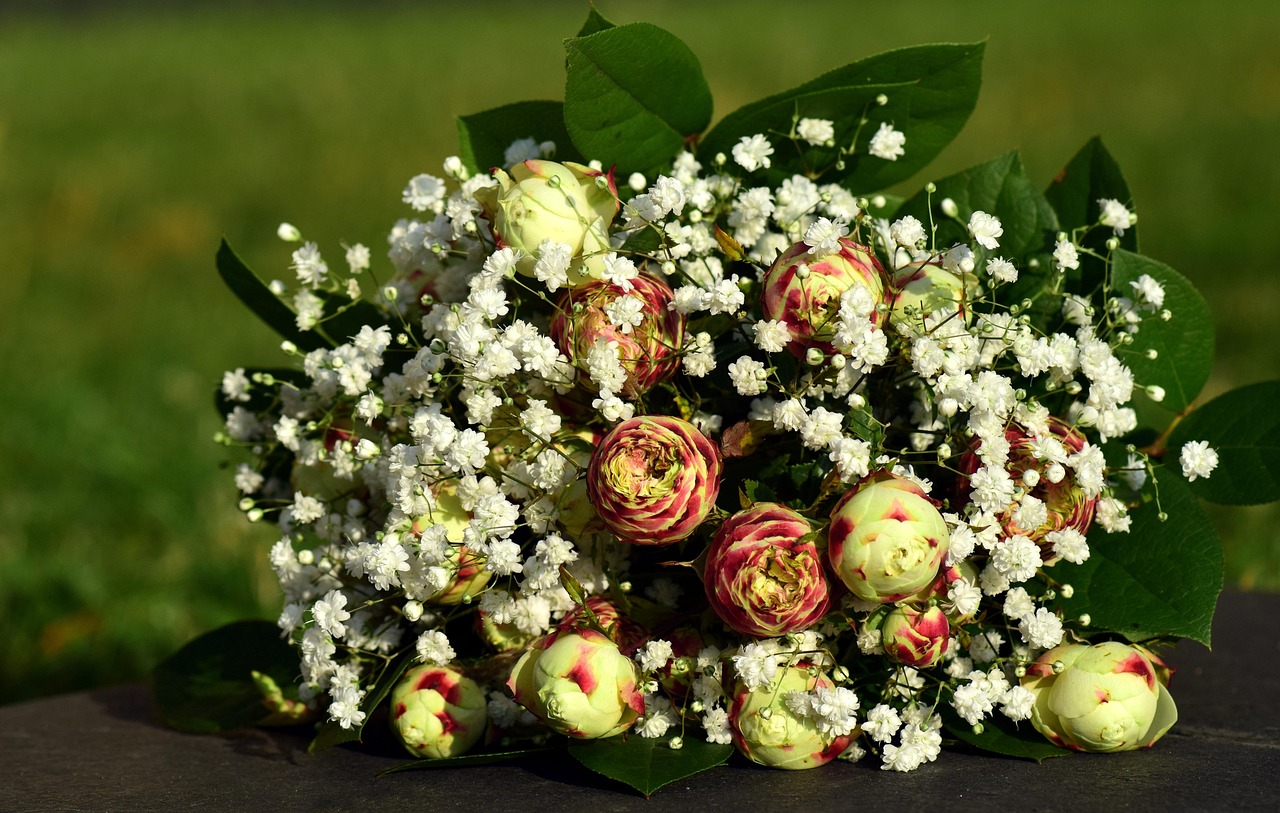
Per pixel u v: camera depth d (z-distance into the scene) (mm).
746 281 1188
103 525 2098
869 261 1161
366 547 1163
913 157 1260
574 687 1138
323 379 1219
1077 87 5832
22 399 2682
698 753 1153
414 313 1253
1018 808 1115
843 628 1156
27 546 2027
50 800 1180
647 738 1166
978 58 1218
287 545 1212
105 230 4492
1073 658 1164
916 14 8219
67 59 8031
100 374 2891
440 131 5793
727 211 1229
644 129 1229
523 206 1159
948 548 1128
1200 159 4453
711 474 1128
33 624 1813
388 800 1149
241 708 1281
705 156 1246
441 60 7516
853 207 1224
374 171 5176
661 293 1170
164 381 2799
